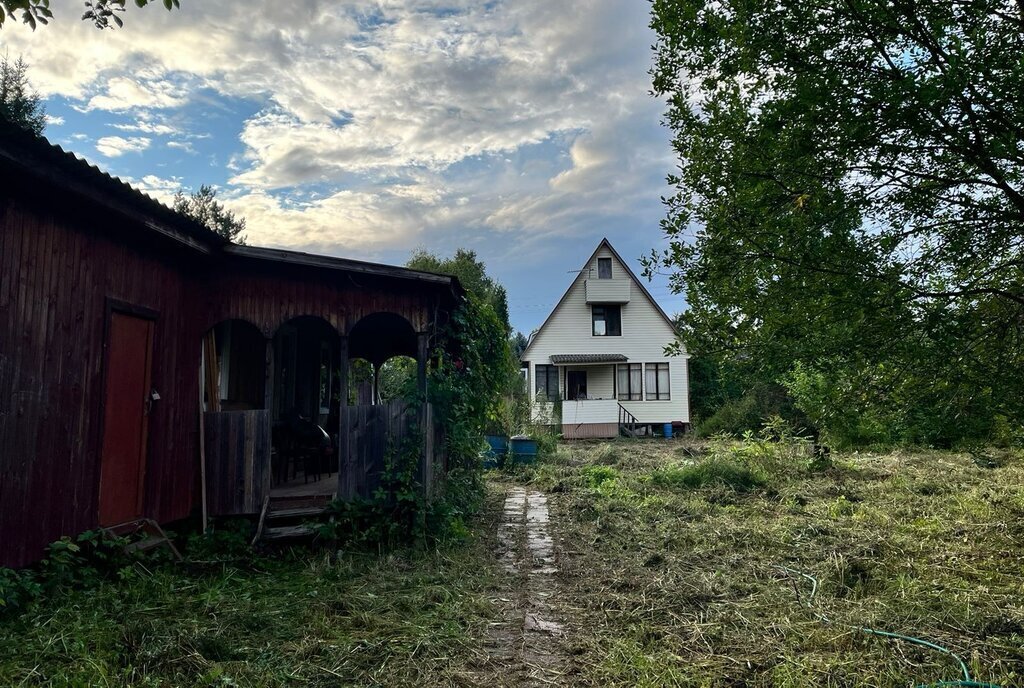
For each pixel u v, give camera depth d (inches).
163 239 249.6
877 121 164.4
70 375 207.3
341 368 295.1
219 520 283.7
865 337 174.2
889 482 458.0
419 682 147.4
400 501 282.5
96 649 150.7
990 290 174.2
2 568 171.6
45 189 189.6
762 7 169.5
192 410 285.3
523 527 342.0
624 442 966.4
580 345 1125.1
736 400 1117.7
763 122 173.9
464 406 334.6
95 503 218.7
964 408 179.6
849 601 208.7
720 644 171.5
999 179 159.3
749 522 346.0
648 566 262.1
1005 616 185.3
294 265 293.7
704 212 196.2
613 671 154.2
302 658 157.2
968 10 151.9
